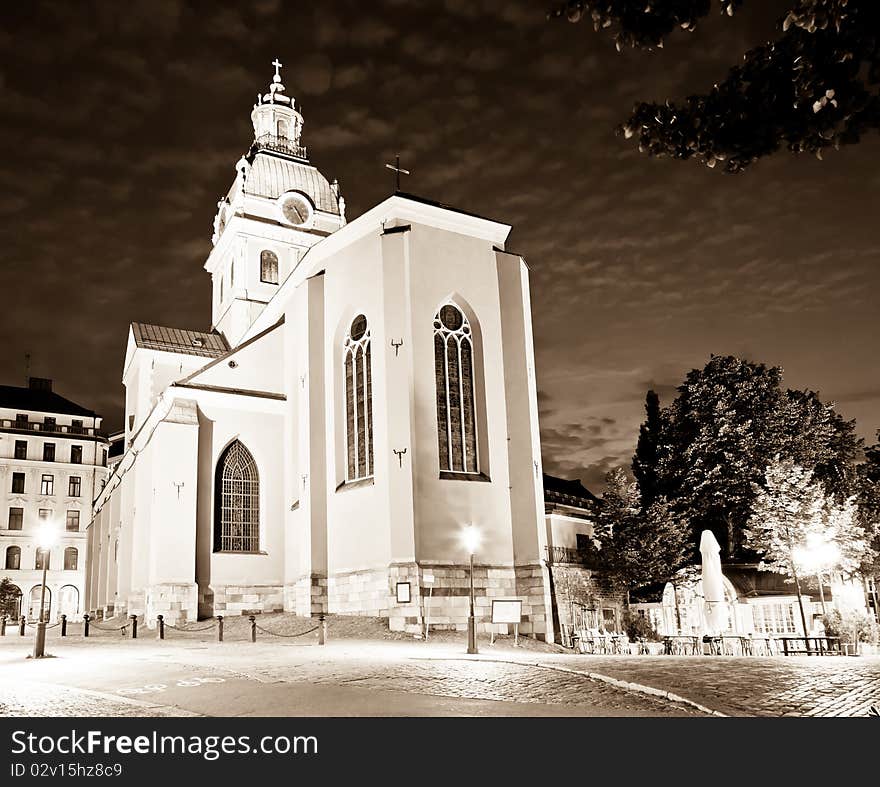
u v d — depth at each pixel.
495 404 33.16
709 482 46.00
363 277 34.03
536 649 28.31
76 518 81.06
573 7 10.10
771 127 10.21
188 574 34.69
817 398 50.38
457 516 30.89
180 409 36.47
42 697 13.63
